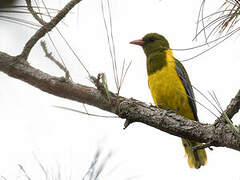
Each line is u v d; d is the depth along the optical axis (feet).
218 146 24.47
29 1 19.56
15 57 26.63
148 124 26.94
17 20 17.85
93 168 18.34
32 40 25.53
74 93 25.98
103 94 25.61
